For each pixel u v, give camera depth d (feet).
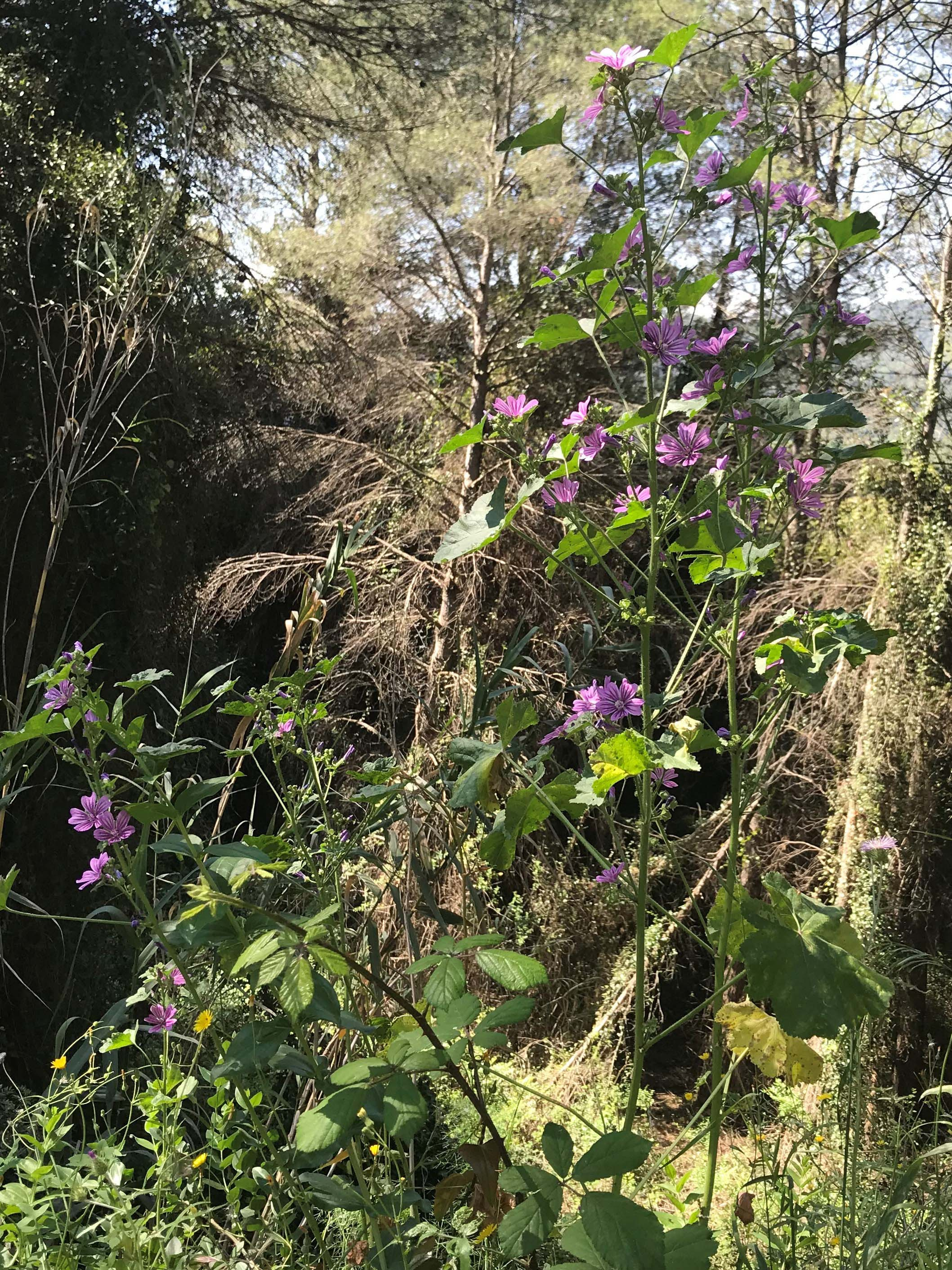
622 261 5.35
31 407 18.30
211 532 28.48
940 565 21.21
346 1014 4.86
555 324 5.42
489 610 24.36
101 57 21.84
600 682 5.43
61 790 16.85
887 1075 16.15
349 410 29.66
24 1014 15.85
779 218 5.64
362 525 6.87
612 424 5.62
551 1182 3.62
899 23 13.51
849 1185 7.06
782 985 4.31
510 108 25.09
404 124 27.35
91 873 5.33
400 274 26.53
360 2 26.37
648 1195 8.35
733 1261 6.68
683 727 4.94
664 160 5.28
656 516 5.12
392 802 6.15
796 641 4.84
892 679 21.11
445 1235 5.36
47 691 5.01
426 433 28.22
